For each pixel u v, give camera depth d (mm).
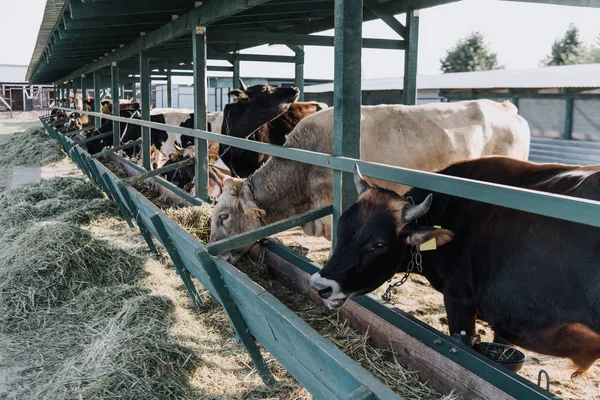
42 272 4629
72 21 7008
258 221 4738
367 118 4832
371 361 3137
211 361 3381
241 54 9945
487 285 2801
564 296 2500
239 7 5195
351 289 2820
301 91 10125
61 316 4191
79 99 21828
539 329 2678
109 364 3170
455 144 4898
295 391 3045
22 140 19453
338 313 3725
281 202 4812
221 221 4730
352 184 3684
